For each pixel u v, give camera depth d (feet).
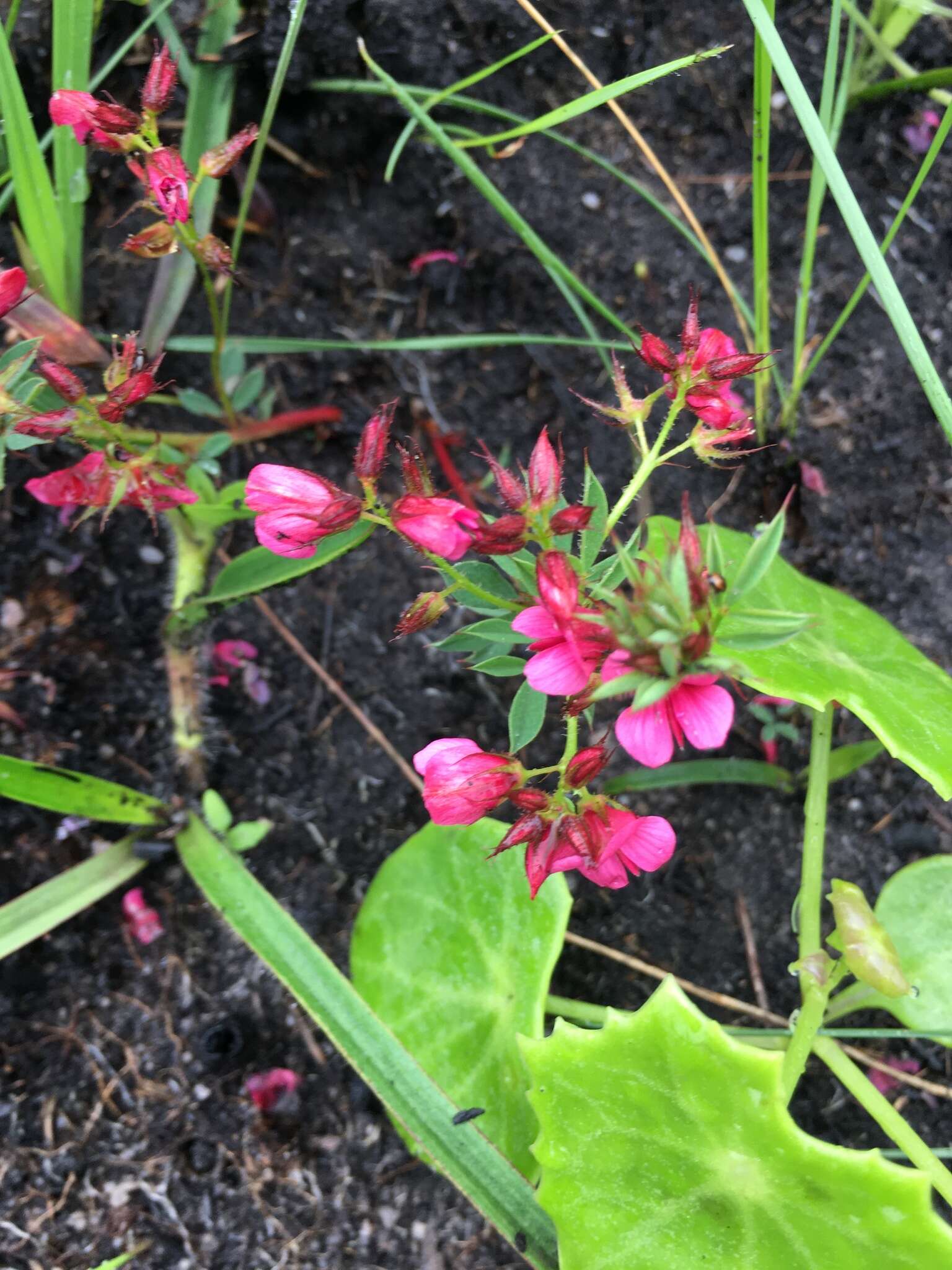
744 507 0.60
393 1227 0.50
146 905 0.53
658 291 0.60
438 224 0.60
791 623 0.30
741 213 0.61
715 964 0.54
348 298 0.60
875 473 0.60
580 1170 0.38
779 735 0.56
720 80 0.61
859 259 0.61
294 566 0.44
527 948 0.45
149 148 0.41
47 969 0.51
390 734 0.56
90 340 0.49
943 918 0.47
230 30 0.53
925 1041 0.53
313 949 0.43
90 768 0.54
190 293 0.58
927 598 0.58
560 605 0.30
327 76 0.57
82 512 0.55
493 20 0.58
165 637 0.51
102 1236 0.48
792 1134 0.33
